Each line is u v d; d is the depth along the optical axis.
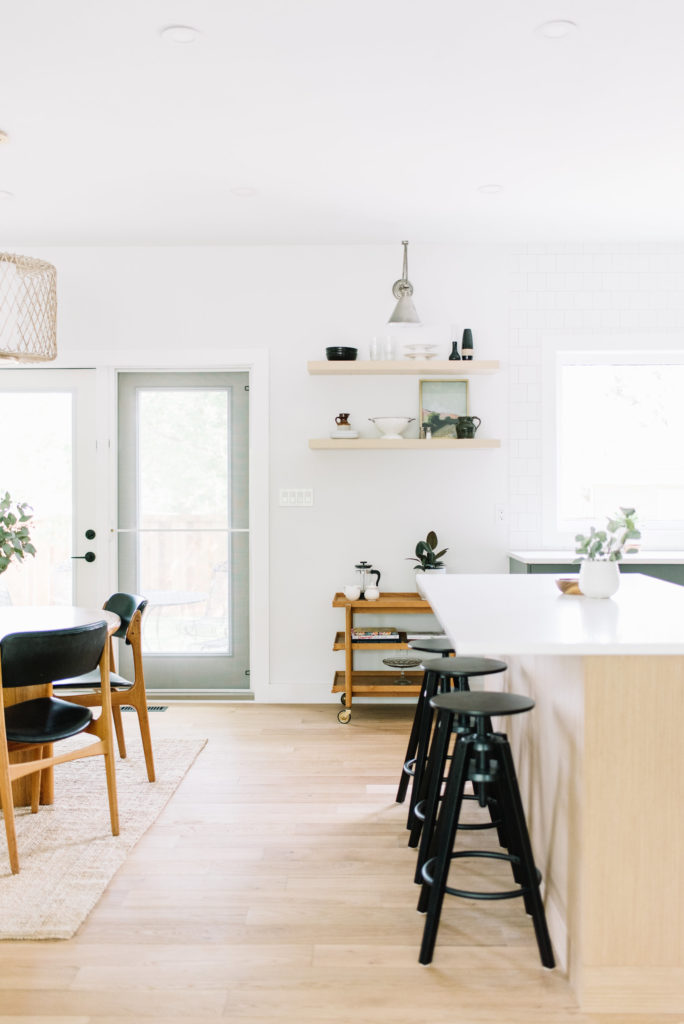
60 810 3.30
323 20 2.51
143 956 2.26
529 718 2.80
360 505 5.02
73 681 3.64
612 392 5.12
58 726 2.90
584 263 4.96
